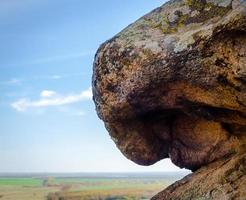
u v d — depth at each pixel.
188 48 10.90
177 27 11.58
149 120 13.41
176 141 13.93
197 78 11.14
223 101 11.59
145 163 14.38
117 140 13.66
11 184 191.62
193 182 13.15
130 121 13.05
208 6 11.34
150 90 11.81
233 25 10.45
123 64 11.83
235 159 12.80
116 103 12.31
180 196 13.09
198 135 13.40
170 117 13.59
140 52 11.55
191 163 13.88
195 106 12.32
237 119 12.38
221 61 10.73
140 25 12.13
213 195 12.47
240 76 10.66
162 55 11.23
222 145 13.16
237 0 10.88
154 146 14.05
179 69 11.17
